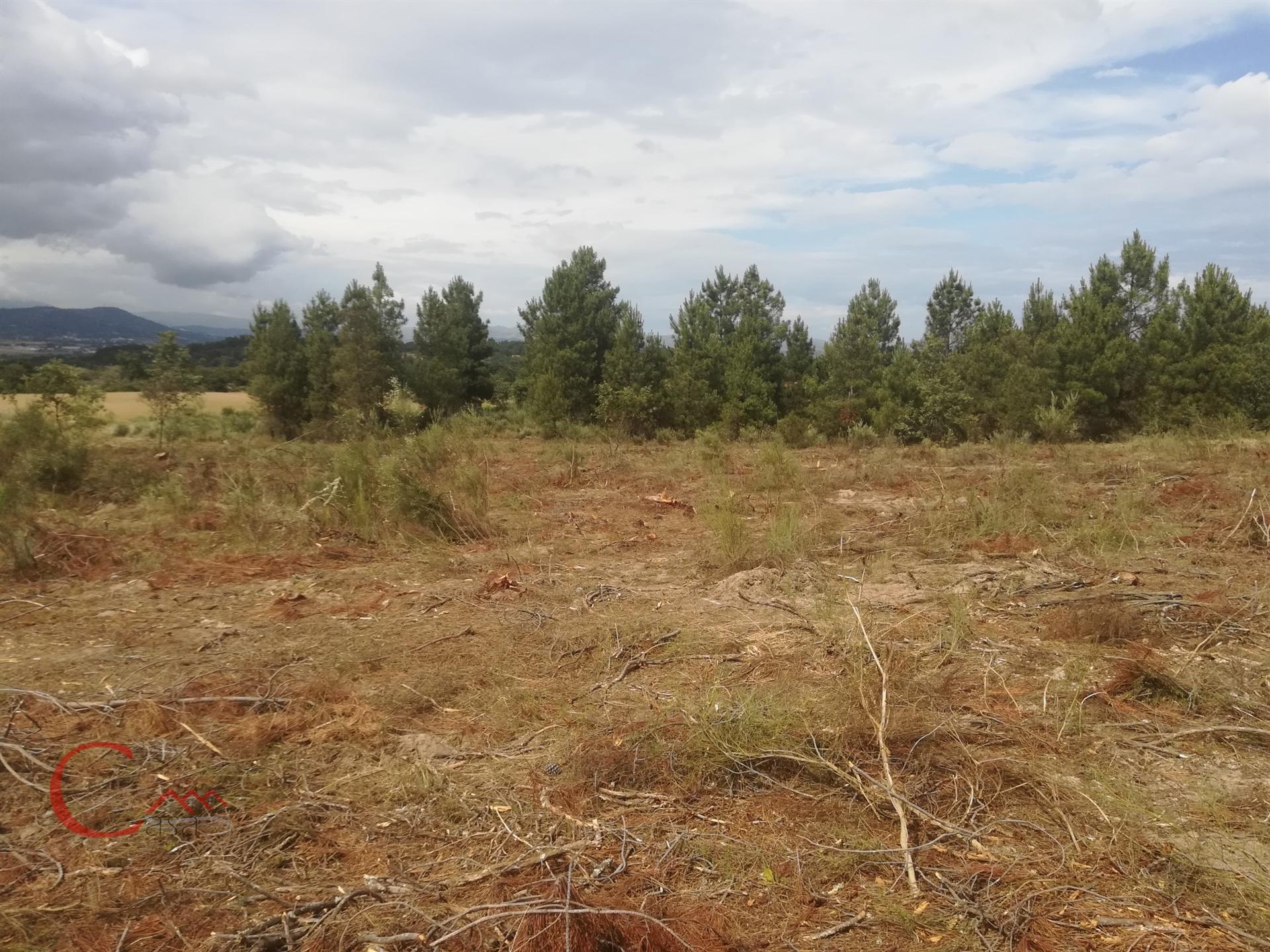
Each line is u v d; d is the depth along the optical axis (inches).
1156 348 952.3
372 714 165.2
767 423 981.8
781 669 186.7
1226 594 238.7
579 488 512.1
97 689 179.6
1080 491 421.7
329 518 347.3
